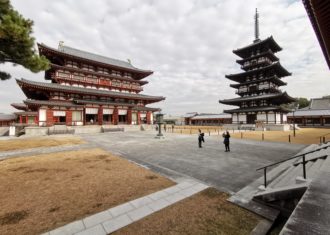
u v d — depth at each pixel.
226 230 4.32
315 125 55.97
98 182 7.42
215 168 9.66
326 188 5.22
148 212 5.11
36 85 29.66
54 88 31.28
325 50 8.24
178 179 7.87
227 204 5.62
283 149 15.70
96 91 37.78
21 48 10.79
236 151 14.73
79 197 6.03
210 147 16.88
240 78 51.28
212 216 4.92
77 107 34.62
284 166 9.98
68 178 7.89
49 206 5.42
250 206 5.43
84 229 4.32
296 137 25.61
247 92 48.66
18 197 6.01
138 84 48.09
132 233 4.19
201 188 6.84
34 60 11.41
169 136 28.06
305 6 5.48
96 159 11.63
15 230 4.27
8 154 13.18
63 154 13.28
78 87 36.88
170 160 11.50
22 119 48.19
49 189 6.68
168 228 4.37
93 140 22.22
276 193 5.36
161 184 7.23
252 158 12.07
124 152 14.23
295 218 3.78
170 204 5.58
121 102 42.12
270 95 41.88
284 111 46.03
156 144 18.89
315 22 6.12
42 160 11.29
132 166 9.96
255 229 4.34
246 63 51.09
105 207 5.38
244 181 7.66
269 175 8.41
